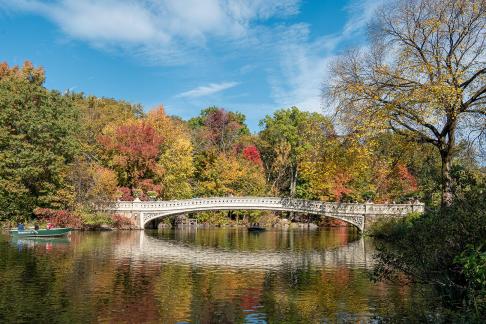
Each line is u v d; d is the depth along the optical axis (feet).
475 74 67.82
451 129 69.05
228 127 277.23
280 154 223.92
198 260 78.07
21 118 129.90
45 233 111.34
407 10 72.84
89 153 172.04
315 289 53.26
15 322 38.19
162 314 41.50
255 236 141.90
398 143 77.71
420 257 36.60
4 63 178.09
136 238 117.70
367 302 46.42
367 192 173.58
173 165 175.94
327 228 203.21
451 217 35.22
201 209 146.30
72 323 38.17
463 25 69.36
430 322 38.14
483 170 66.13
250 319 40.22
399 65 72.23
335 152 81.82
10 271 61.00
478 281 30.48
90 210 139.74
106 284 54.08
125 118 219.00
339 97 79.87
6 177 126.21
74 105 154.92
